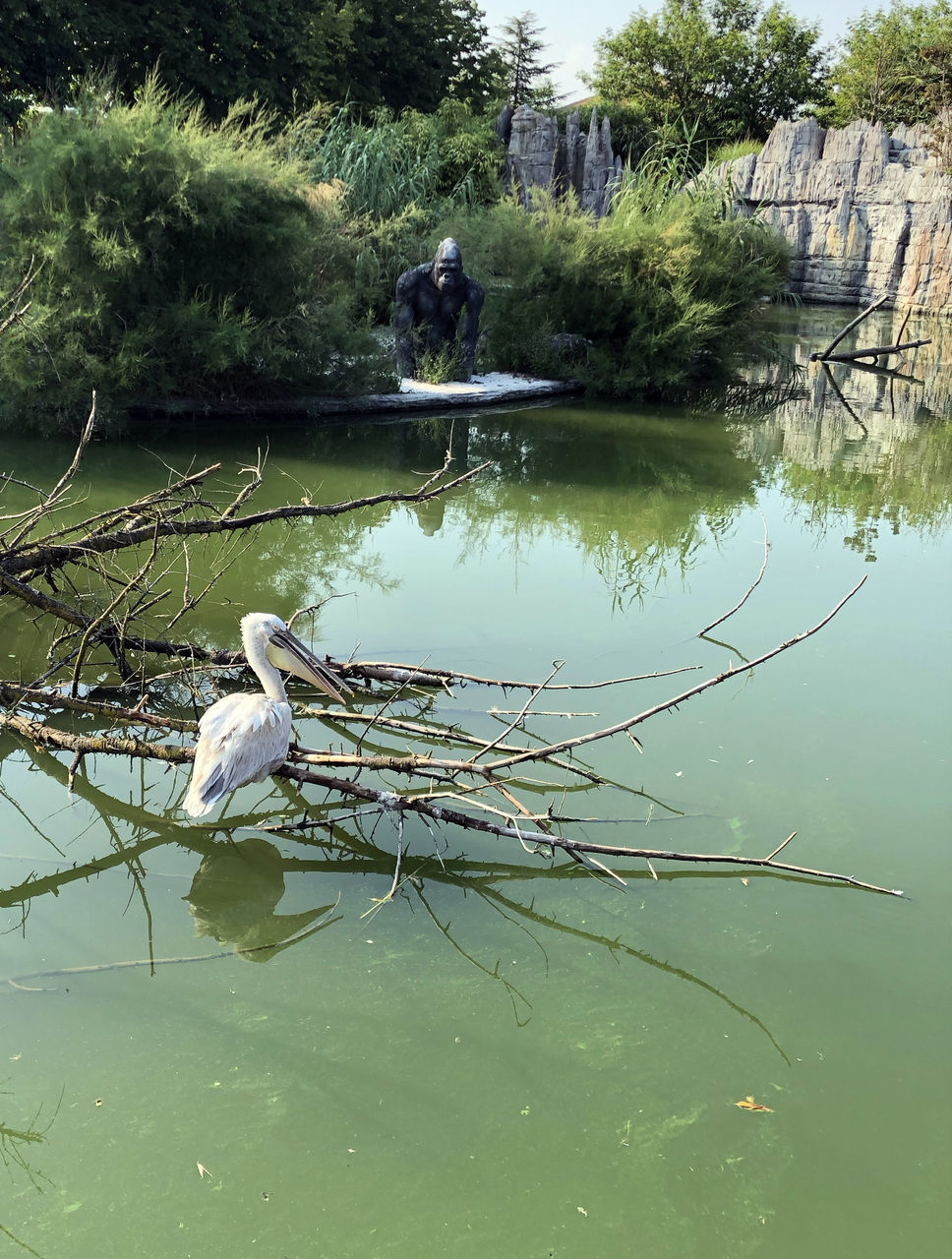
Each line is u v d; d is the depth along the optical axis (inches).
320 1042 173.5
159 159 548.1
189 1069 166.6
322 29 1455.5
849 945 199.5
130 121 559.2
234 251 589.9
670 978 190.2
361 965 191.5
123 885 212.2
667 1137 157.2
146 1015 177.2
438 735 242.7
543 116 1438.2
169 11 1141.7
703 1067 170.6
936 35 1957.4
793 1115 161.8
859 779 252.7
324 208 732.0
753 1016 181.3
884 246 1355.8
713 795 244.8
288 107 1306.6
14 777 248.8
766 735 272.5
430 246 864.3
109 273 536.4
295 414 634.8
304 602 350.9
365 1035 175.2
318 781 221.9
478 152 1245.1
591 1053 172.6
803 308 1384.1
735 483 542.9
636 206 816.9
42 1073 164.7
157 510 296.0
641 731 273.1
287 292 617.0
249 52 1252.5
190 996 181.9
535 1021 179.2
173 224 558.6
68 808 238.1
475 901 211.0
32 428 554.3
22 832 228.4
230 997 182.4
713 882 217.3
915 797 246.2
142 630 318.3
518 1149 154.7
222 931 199.2
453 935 200.2
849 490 537.6
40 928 198.2
